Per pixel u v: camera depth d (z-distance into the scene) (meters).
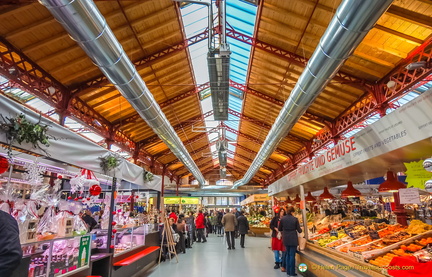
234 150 21.78
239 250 9.37
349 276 3.55
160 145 15.97
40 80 6.47
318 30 6.20
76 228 3.47
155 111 7.16
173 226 9.00
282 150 17.02
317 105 9.77
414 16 5.07
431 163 2.44
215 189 27.61
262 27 6.85
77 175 4.60
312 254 5.48
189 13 6.66
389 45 5.98
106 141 10.45
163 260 7.39
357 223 6.39
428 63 5.70
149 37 6.88
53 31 5.54
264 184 29.14
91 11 3.26
